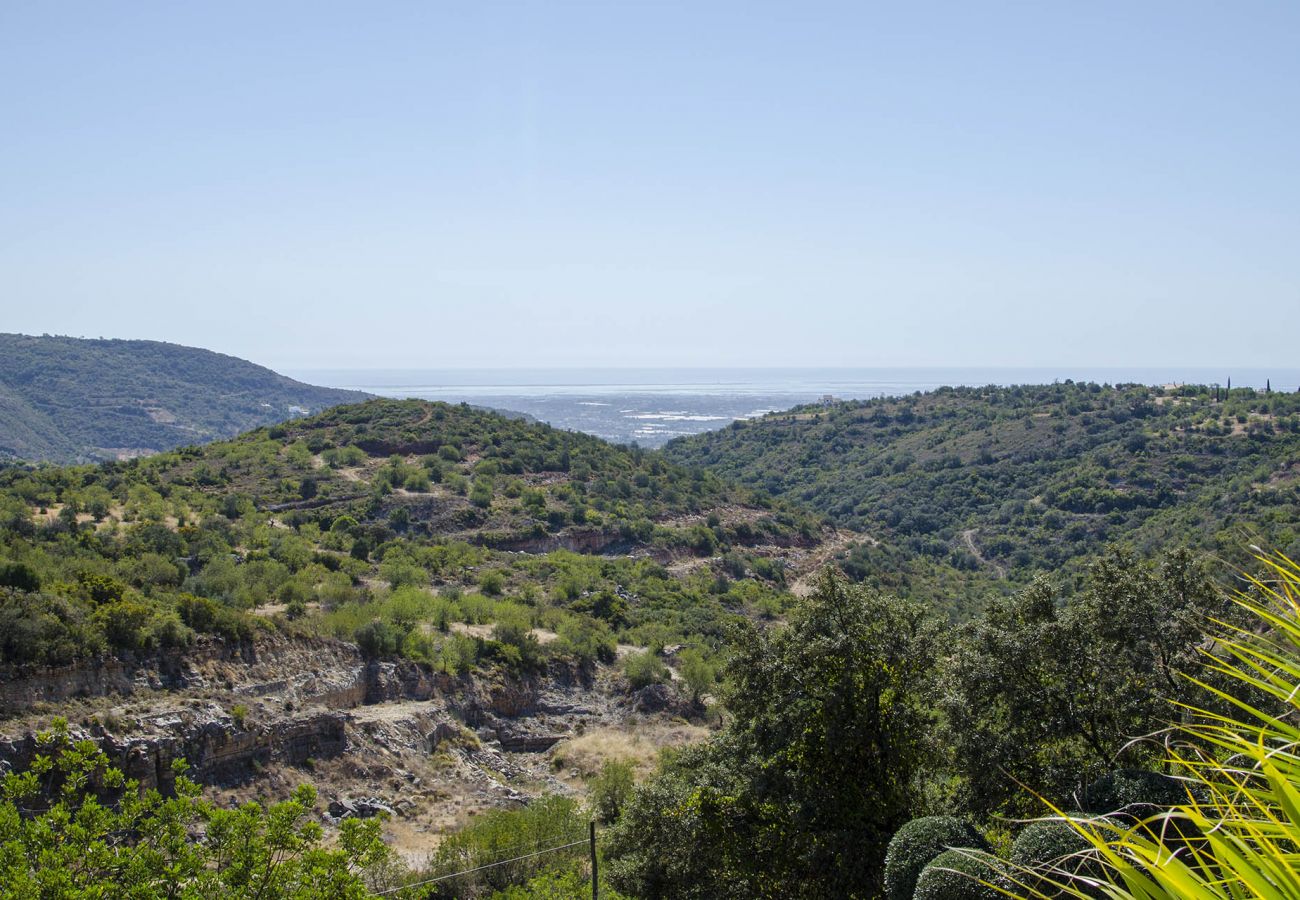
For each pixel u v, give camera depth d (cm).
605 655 5178
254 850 1234
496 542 6756
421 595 5075
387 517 6762
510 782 3988
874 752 1756
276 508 6656
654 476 9088
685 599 6269
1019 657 1603
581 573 6359
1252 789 307
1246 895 264
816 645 1720
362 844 1323
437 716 4141
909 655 1733
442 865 2836
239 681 3634
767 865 1758
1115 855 282
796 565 7781
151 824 1223
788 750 1780
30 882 1041
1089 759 1595
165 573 4372
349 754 3622
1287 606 342
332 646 4194
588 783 3778
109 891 1135
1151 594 1534
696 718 4753
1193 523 5894
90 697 3078
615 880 1903
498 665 4678
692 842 1809
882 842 1639
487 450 8656
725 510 8575
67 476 6494
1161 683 1477
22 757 2709
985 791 1581
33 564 3794
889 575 7062
